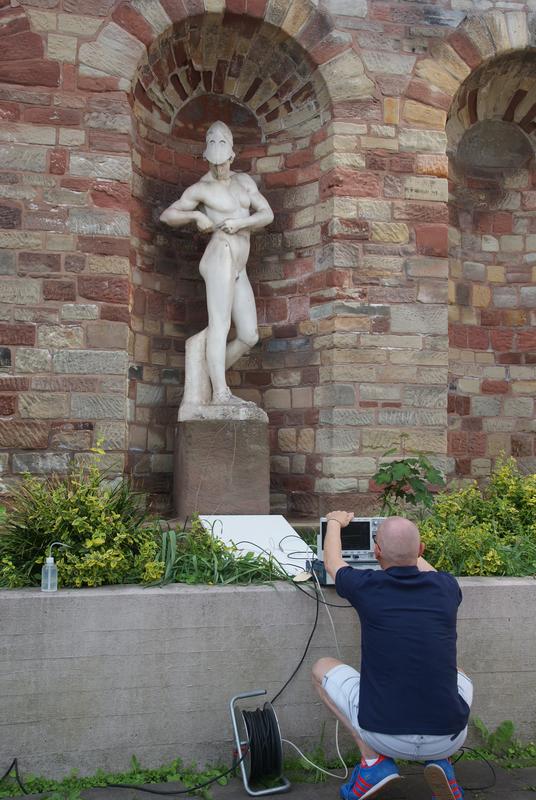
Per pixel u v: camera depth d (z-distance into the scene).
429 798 3.56
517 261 8.00
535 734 4.16
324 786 3.68
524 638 4.17
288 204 7.12
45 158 6.08
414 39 6.84
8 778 3.55
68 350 6.02
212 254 6.49
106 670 3.68
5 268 5.96
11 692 3.58
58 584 3.88
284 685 3.90
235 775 3.74
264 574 4.15
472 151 7.98
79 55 6.18
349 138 6.69
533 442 7.91
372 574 3.27
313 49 6.66
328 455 6.57
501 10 6.99
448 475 7.52
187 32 6.62
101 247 6.13
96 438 6.02
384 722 3.07
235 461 6.16
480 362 7.86
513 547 4.74
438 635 3.13
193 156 7.31
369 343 6.62
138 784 3.61
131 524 4.34
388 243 6.71
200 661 3.80
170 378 7.08
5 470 5.87
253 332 6.57
